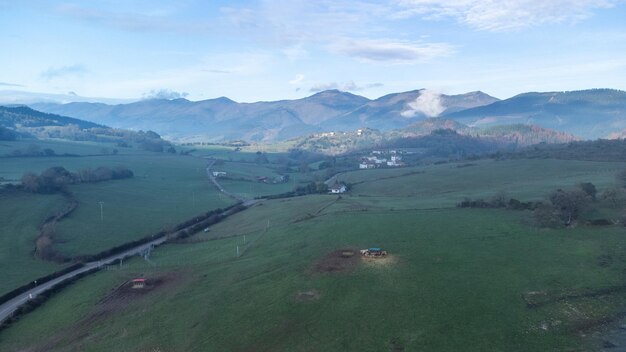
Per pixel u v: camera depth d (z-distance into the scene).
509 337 58.12
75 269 112.81
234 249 113.25
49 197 179.50
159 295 85.12
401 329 61.38
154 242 139.25
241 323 67.56
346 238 102.94
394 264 83.44
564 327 60.03
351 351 57.47
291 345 60.38
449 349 56.19
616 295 66.94
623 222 94.75
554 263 78.94
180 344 64.19
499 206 121.69
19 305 89.50
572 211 99.44
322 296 72.88
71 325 77.56
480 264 80.69
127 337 68.88
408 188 197.38
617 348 54.66
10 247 124.94
